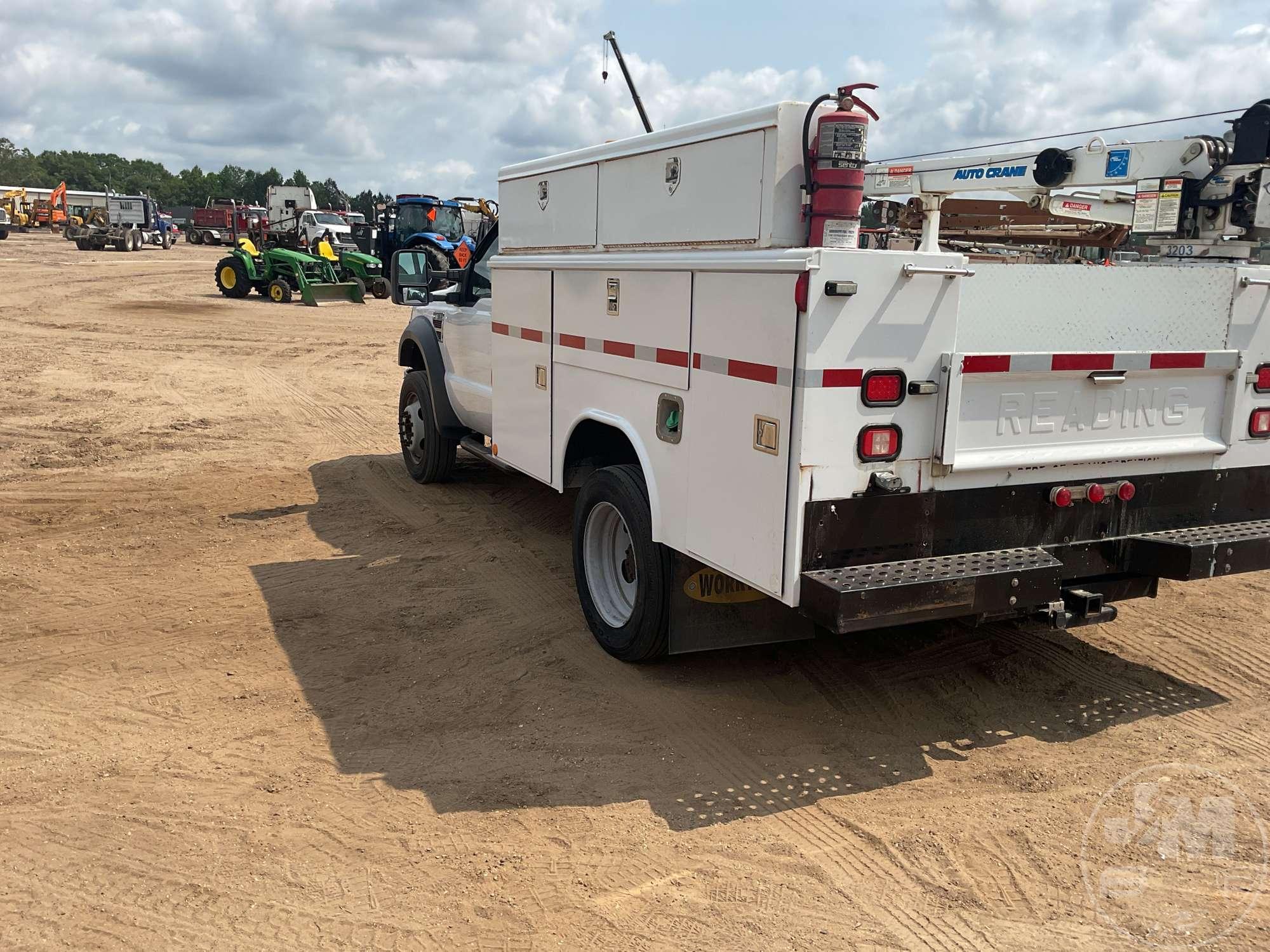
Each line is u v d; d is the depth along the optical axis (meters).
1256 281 4.21
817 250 3.32
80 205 69.06
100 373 14.34
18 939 2.94
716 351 3.86
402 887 3.19
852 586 3.37
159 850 3.38
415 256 8.28
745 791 3.78
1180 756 4.03
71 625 5.33
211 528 7.10
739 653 5.03
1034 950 2.91
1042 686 4.68
